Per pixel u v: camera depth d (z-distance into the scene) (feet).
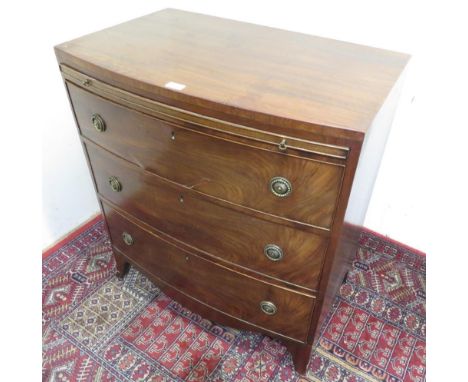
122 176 3.60
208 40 3.53
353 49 3.48
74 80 3.21
